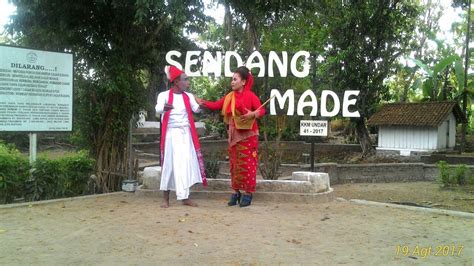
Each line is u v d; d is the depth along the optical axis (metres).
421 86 24.09
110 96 8.47
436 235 5.38
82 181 8.24
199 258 4.37
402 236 5.30
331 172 14.13
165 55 8.89
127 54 8.59
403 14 18.88
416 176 15.02
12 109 7.40
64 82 7.93
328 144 20.95
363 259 4.41
